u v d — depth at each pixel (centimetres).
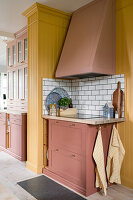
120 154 260
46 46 315
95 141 241
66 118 257
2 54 629
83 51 276
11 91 469
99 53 258
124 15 268
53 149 288
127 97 264
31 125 321
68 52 304
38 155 305
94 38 266
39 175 296
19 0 283
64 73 297
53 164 288
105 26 265
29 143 326
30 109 324
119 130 273
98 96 306
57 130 279
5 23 370
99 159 233
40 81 309
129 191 247
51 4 297
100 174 232
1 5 297
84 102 331
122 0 271
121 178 268
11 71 466
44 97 313
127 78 264
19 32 414
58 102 328
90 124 234
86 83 326
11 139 400
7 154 408
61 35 335
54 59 326
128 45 263
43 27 310
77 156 245
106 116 271
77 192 242
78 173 244
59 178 272
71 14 332
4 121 428
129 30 262
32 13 312
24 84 411
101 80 301
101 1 275
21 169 322
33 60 316
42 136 309
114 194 238
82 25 296
